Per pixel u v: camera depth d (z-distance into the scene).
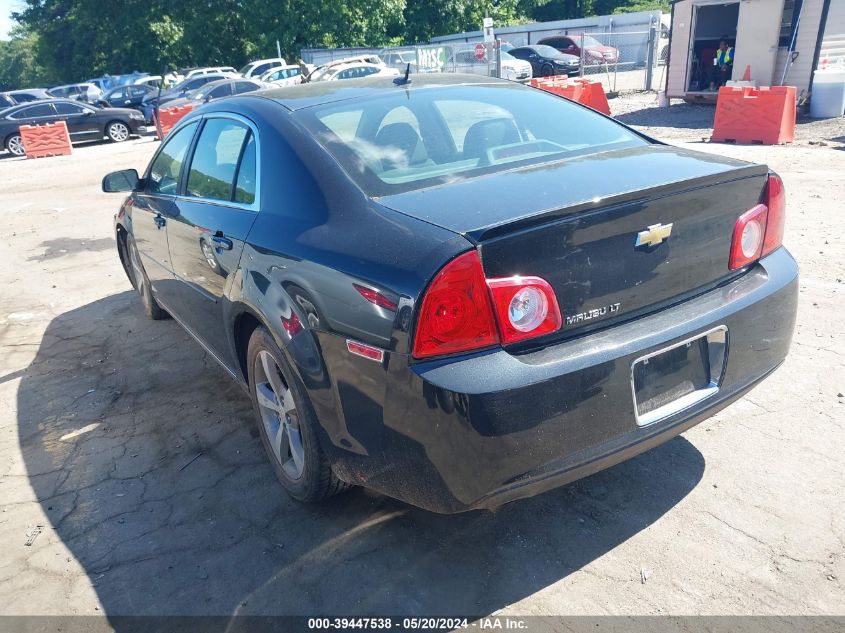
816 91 13.37
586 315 2.22
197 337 3.98
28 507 3.12
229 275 2.99
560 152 2.86
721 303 2.49
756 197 2.62
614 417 2.22
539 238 2.08
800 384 3.63
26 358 4.81
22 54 82.19
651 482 2.96
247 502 3.04
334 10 33.38
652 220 2.29
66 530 2.94
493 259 2.04
